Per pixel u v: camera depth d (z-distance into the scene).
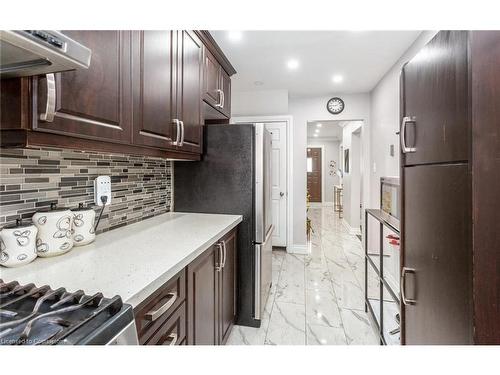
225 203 2.10
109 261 1.03
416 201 1.17
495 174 0.77
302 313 2.27
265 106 3.87
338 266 3.42
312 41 2.40
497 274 0.77
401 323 1.33
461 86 0.82
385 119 3.20
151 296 0.89
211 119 2.63
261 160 2.06
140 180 1.80
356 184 5.37
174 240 1.34
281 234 4.03
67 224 1.10
